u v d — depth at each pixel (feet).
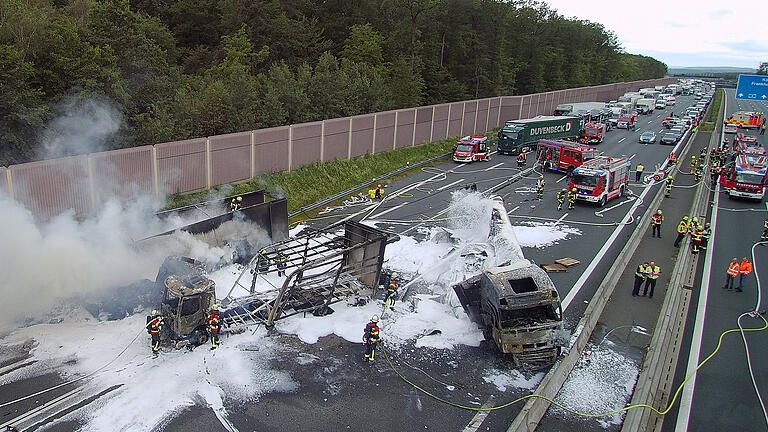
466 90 261.85
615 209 120.88
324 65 171.73
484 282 59.72
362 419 46.98
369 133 153.07
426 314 66.39
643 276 71.67
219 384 50.80
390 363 55.93
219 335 58.65
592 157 151.33
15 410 45.70
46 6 134.31
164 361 53.83
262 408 47.75
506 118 236.84
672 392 51.70
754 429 46.44
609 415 48.37
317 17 225.35
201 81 137.69
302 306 65.41
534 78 328.08
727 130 246.27
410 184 135.95
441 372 54.80
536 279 57.82
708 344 60.90
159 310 60.90
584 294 73.61
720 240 100.37
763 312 69.15
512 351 55.06
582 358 57.57
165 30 171.63
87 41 112.57
